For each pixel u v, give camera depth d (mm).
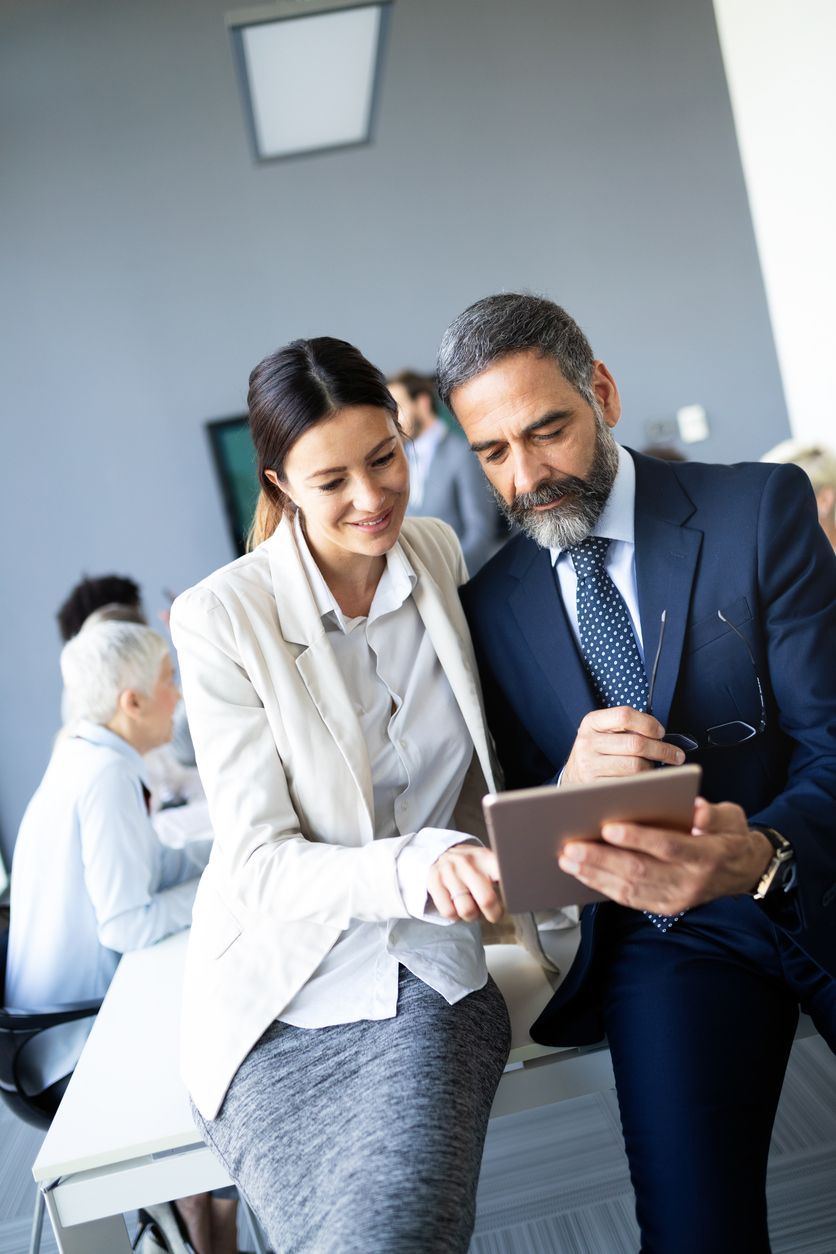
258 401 1614
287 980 1608
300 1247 1339
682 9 6090
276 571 1702
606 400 1812
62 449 6031
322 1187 1376
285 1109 1491
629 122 6133
